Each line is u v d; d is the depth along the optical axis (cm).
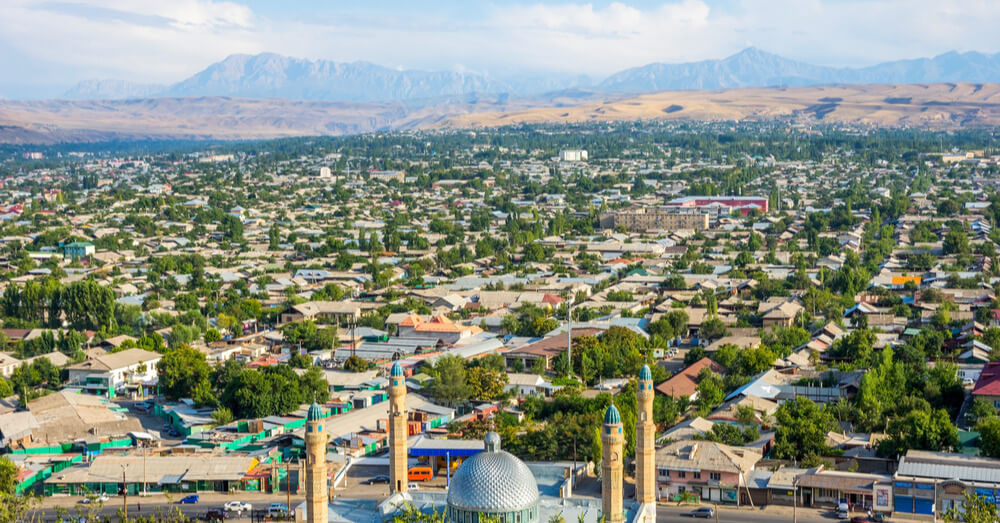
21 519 18575
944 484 19038
